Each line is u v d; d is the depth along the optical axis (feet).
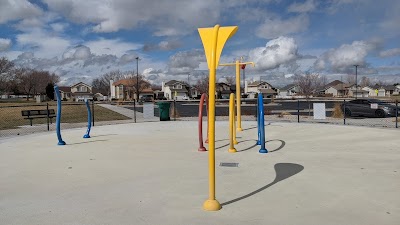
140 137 35.83
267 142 31.24
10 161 23.90
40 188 17.06
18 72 278.05
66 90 315.99
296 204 14.10
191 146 29.60
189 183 17.53
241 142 31.63
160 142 32.07
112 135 37.83
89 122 36.19
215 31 13.26
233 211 13.38
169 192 16.02
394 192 15.57
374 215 12.77
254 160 23.18
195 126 47.32
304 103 147.64
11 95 302.04
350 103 67.51
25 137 37.40
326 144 29.53
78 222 12.51
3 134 41.09
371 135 34.35
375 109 63.82
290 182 17.44
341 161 22.44
